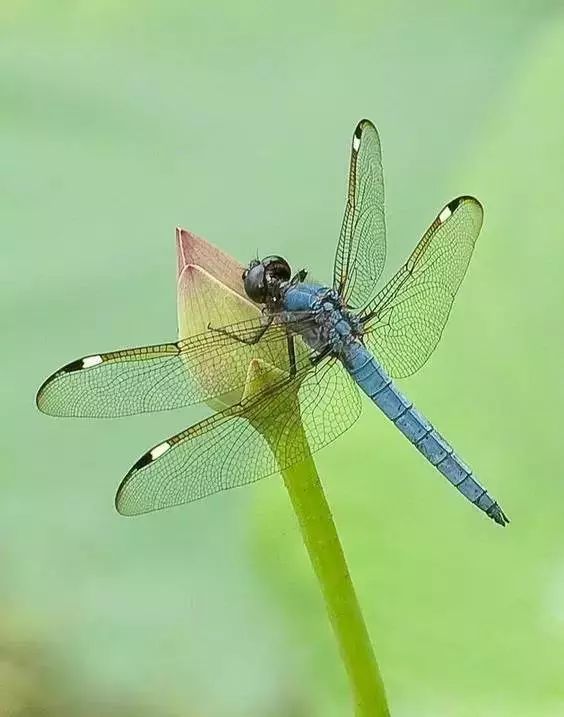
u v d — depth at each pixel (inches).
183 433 23.0
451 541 23.1
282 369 22.7
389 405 23.5
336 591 22.2
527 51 24.1
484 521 23.1
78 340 25.2
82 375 23.0
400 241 25.1
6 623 24.6
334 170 25.8
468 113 25.9
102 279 25.4
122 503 23.0
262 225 25.5
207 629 24.5
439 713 22.7
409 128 25.9
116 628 24.6
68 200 25.8
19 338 25.3
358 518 23.2
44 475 25.0
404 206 25.3
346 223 24.1
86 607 24.6
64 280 25.4
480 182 23.8
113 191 25.8
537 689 22.7
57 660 24.6
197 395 22.9
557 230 23.5
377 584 23.0
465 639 22.9
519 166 23.7
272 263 23.6
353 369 23.5
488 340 23.5
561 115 23.7
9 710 24.5
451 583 23.0
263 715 24.0
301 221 25.5
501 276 23.5
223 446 22.9
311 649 23.2
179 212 25.7
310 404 23.3
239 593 24.5
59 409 23.0
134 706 24.3
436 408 23.5
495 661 22.8
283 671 23.7
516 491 23.2
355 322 23.6
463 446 23.3
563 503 23.0
